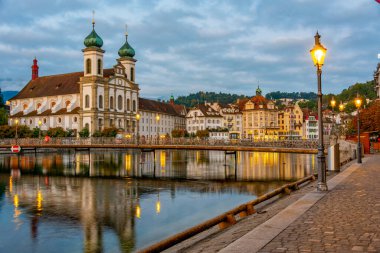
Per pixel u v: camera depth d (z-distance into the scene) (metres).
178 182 52.03
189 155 112.69
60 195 42.62
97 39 140.88
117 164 81.00
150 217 30.89
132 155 112.44
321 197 19.14
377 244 10.57
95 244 23.80
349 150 51.81
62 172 66.38
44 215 32.09
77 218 30.91
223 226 15.53
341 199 18.33
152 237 25.17
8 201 39.03
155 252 10.66
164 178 56.47
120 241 24.38
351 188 22.08
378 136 86.00
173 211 33.03
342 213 14.94
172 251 12.81
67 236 25.62
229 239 12.82
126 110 151.75
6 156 104.88
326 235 11.63
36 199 40.12
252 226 14.46
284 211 15.59
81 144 81.88
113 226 28.11
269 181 51.22
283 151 58.03
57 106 150.00
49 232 26.61
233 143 66.50
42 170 69.94
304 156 102.38
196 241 14.02
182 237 11.93
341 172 31.67
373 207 15.99
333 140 55.56
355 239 11.12
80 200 39.28
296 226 12.91
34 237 25.44
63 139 85.81
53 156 106.62
